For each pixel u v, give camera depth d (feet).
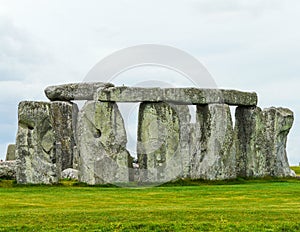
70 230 93.50
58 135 177.27
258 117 170.91
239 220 98.84
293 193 128.26
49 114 146.82
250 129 170.50
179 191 133.08
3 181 146.41
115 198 121.80
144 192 131.34
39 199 119.65
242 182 156.25
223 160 160.45
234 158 163.02
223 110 161.79
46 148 146.30
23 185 142.61
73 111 179.22
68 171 165.58
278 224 96.32
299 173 193.98
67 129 177.99
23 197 122.31
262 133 171.63
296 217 100.42
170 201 117.91
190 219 99.14
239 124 172.04
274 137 174.09
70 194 127.44
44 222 97.40
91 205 112.47
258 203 115.03
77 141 155.53
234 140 164.76
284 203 115.03
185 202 116.57
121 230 93.86
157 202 116.57
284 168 175.63
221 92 163.73
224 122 161.48
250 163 169.89
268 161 173.06
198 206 110.83
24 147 144.77
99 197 123.03
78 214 101.86
